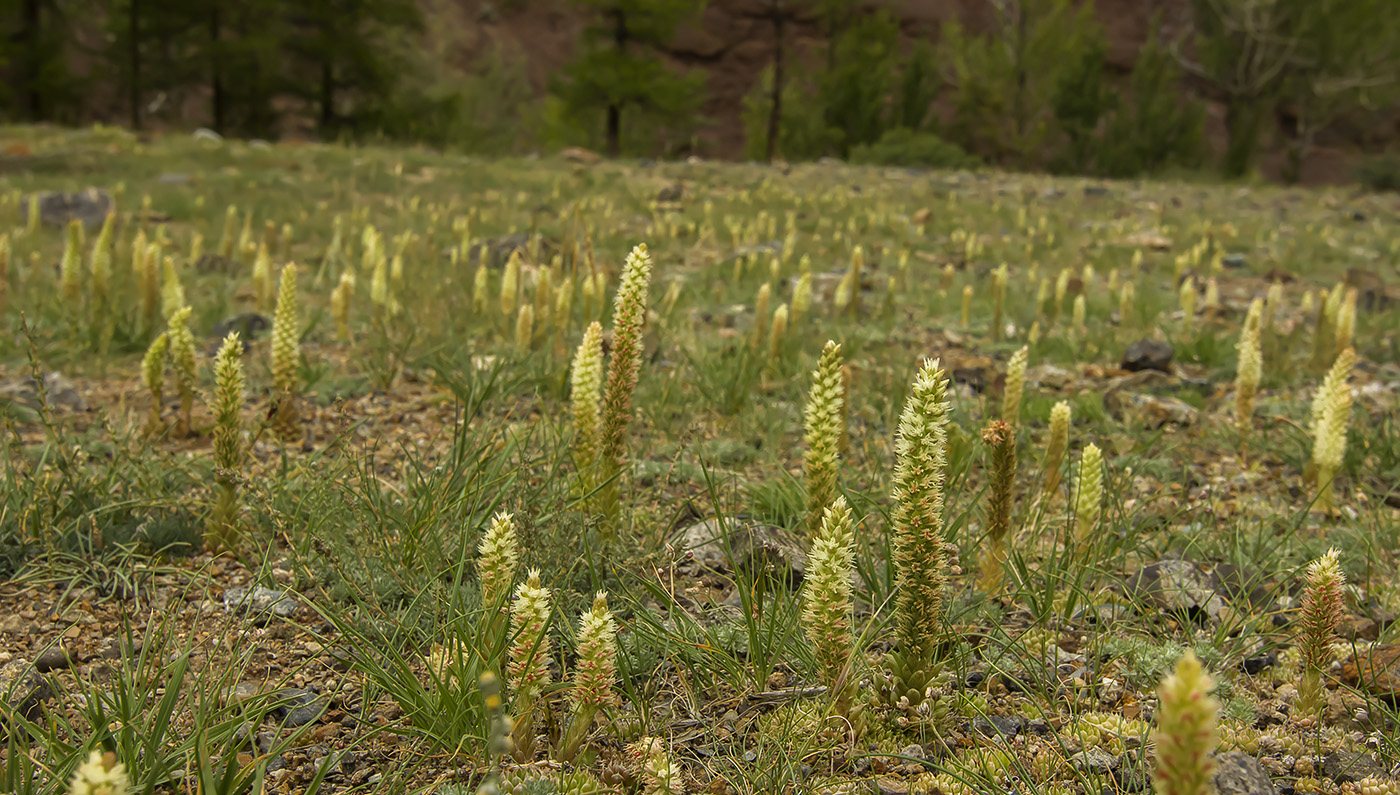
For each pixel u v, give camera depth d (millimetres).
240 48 39312
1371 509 5137
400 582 3660
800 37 59250
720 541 4238
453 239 14000
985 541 4273
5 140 26672
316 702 3182
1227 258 16344
